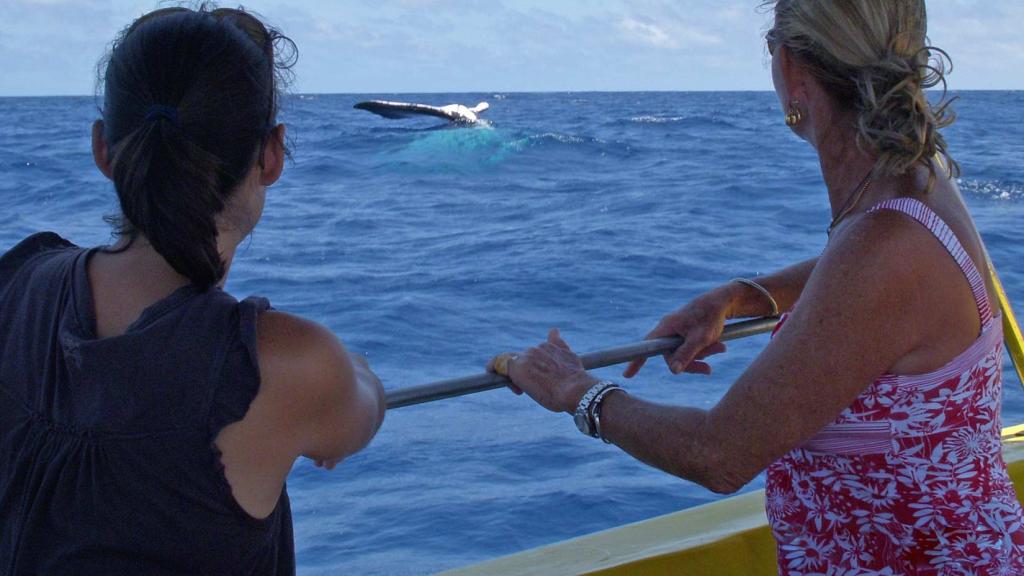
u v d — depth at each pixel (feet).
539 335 28.32
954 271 4.69
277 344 3.89
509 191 64.75
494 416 19.24
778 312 6.67
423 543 13.94
